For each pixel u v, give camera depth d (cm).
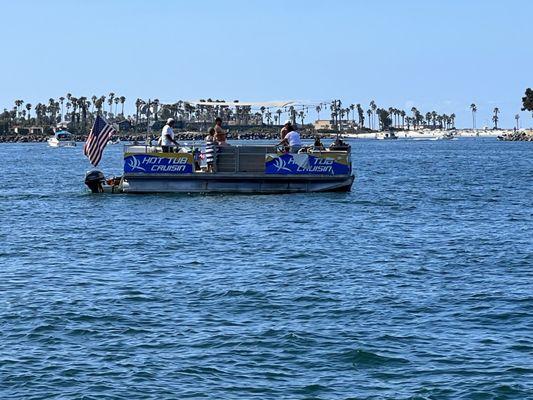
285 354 1812
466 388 1622
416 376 1686
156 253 2931
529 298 2247
